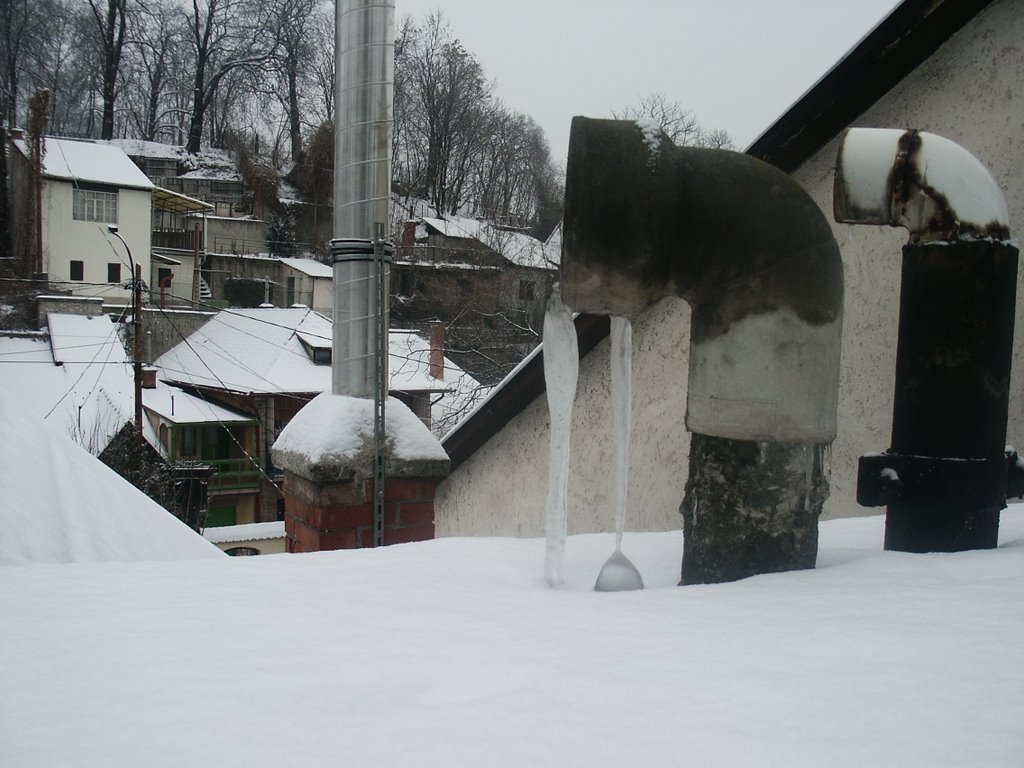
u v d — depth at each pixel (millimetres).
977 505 2025
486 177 55781
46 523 2832
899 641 1358
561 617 1643
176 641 1517
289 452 3947
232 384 25547
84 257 33719
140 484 17828
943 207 2002
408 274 30734
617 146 1895
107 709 1188
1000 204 2039
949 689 1151
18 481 3154
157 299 34812
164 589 1923
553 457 2178
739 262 1987
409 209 48906
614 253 1924
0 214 36281
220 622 1643
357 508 3797
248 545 20500
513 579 2184
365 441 3805
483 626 1590
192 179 46812
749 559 2008
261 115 54531
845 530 2654
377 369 3877
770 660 1305
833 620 1500
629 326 2242
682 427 3830
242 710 1182
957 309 2000
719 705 1132
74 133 53406
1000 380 2035
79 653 1444
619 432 2266
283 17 52969
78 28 51938
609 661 1338
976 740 998
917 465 2055
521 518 4469
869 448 3379
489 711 1142
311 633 1561
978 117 3248
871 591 1682
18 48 49719
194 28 53219
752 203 1981
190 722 1138
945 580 1738
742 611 1604
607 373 4094
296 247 44406
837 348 2039
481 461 4727
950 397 2012
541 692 1207
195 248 39969
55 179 32938
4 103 46656
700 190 1976
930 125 3350
